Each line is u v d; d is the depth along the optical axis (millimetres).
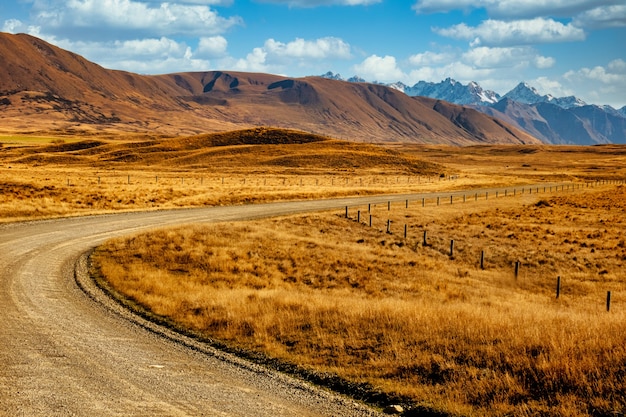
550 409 8359
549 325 12773
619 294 24281
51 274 19938
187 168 127750
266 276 24781
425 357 10922
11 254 23109
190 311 15625
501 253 33500
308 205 51562
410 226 42406
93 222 34750
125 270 22375
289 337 12953
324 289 23516
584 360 9711
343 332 13109
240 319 14266
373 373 10477
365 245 34688
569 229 44125
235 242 29875
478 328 12438
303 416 8328
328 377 10297
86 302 16219
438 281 26078
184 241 28297
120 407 8203
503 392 9102
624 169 187125
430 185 88625
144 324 14070
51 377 9430
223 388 9438
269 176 107188
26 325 12977
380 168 137000
